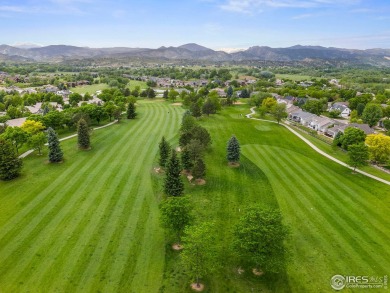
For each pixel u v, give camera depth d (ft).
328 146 271.69
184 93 537.65
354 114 417.69
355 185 187.42
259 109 409.28
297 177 196.65
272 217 106.73
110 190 170.60
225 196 169.17
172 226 118.01
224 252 121.60
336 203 163.53
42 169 199.62
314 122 359.87
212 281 105.91
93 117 323.37
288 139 289.53
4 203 155.02
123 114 389.19
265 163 220.43
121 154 229.66
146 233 132.26
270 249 102.63
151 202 159.12
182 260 114.01
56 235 129.39
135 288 101.76
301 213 152.66
